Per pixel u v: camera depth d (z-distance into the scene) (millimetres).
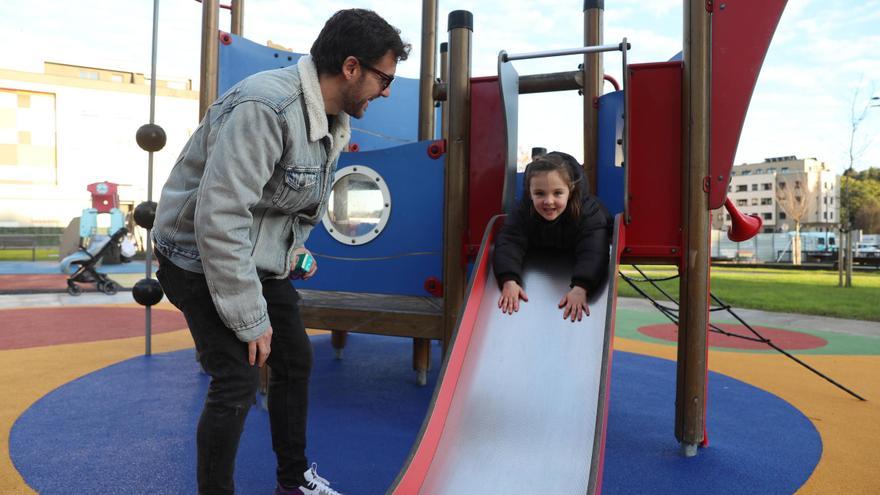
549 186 2195
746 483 2146
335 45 1494
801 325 6352
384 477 2146
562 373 1882
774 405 3195
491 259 2408
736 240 2762
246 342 1413
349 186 3242
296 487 1867
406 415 2951
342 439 2568
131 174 28875
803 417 2973
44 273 12680
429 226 3041
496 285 2289
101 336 5125
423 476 1646
